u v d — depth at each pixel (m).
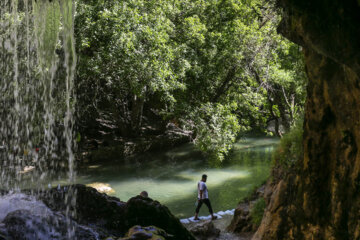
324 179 4.06
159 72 13.99
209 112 16.62
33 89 14.68
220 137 16.27
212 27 17.70
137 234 3.06
